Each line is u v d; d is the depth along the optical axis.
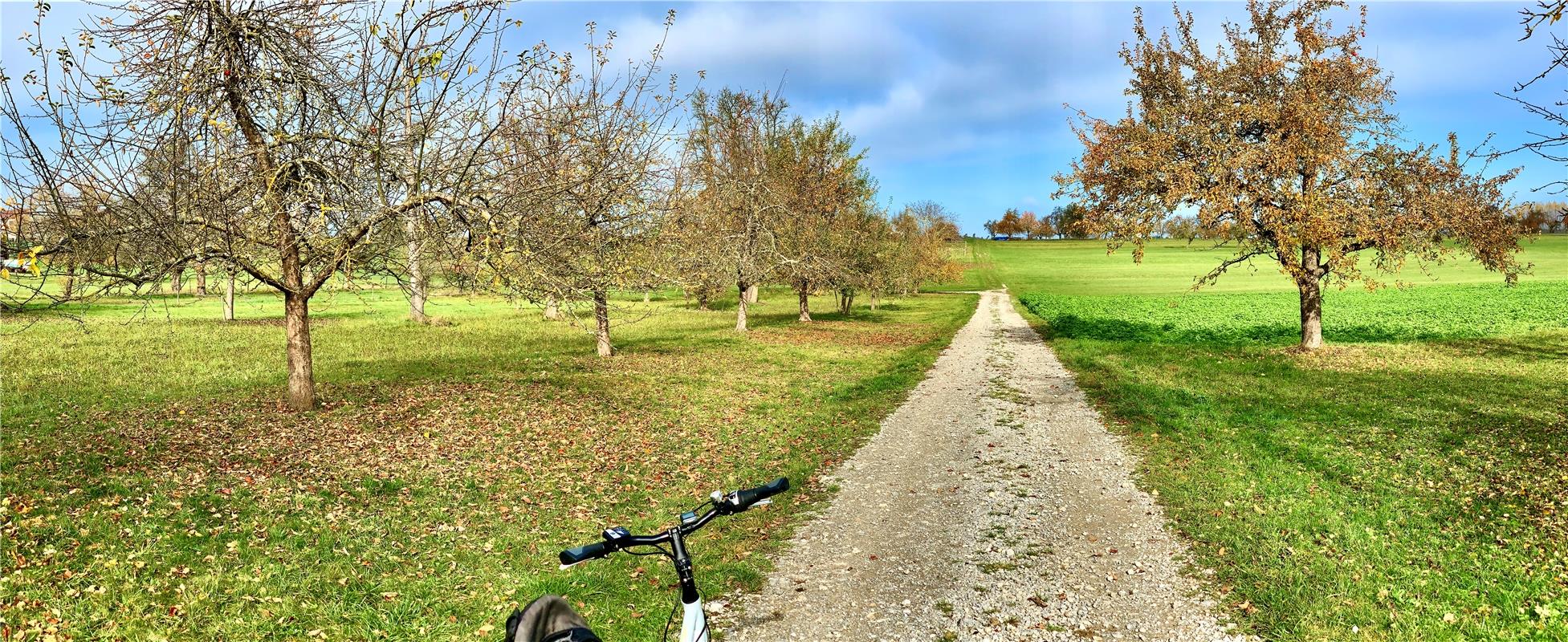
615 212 15.76
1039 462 12.30
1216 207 21.91
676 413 16.31
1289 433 13.44
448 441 13.33
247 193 11.26
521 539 8.95
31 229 9.00
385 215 11.20
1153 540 8.67
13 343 25.81
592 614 6.87
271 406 15.71
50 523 8.65
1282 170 21.64
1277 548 8.11
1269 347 25.59
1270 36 23.08
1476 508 9.07
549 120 13.41
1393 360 21.66
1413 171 22.19
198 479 10.59
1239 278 92.75
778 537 9.03
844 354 28.05
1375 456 11.70
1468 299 46.78
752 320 42.44
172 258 10.78
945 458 12.71
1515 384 17.30
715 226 29.61
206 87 10.47
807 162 37.97
